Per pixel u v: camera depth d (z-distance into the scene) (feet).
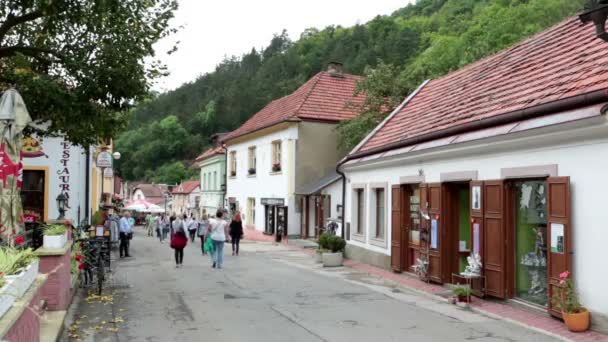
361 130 82.23
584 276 26.84
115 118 40.16
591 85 28.50
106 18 36.22
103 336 26.02
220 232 54.95
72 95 35.42
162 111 351.67
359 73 164.14
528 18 115.44
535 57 42.16
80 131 37.65
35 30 38.68
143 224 248.93
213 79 346.33
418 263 43.21
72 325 28.19
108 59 36.35
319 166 94.02
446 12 182.29
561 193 28.09
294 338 25.63
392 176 50.01
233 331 27.07
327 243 56.90
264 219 103.35
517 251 32.89
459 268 40.45
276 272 51.31
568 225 27.58
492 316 30.48
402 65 153.48
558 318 28.12
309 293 38.83
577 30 40.19
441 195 40.24
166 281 45.03
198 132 320.91
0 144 26.86
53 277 28.07
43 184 57.88
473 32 119.75
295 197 92.63
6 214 26.81
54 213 57.72
